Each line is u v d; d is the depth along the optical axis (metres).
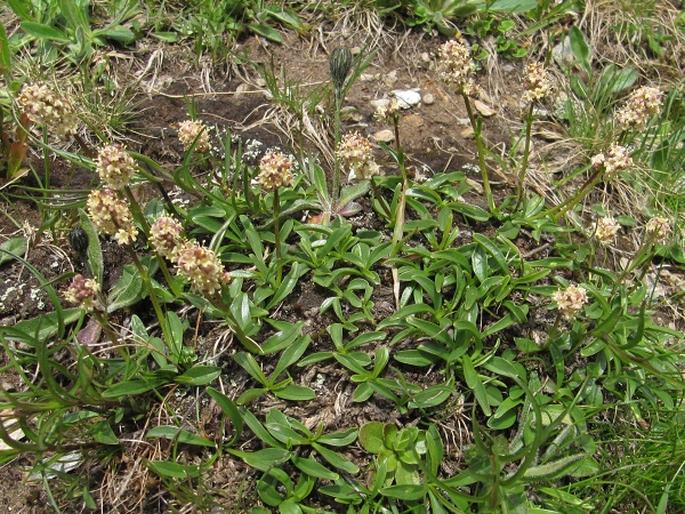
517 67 0.46
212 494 0.28
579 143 0.41
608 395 0.32
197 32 0.42
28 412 0.26
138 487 0.28
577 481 0.30
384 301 0.32
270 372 0.30
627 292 0.34
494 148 0.41
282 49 0.44
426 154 0.40
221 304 0.28
